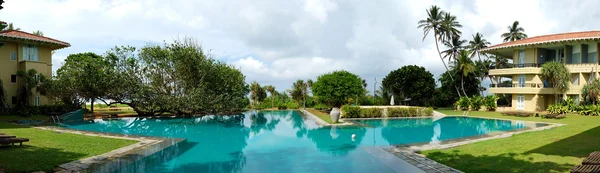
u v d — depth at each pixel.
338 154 12.78
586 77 32.88
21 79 30.41
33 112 28.03
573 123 21.08
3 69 30.30
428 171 9.18
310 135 18.83
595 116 26.53
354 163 11.09
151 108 30.94
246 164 11.24
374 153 12.37
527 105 35.03
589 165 7.20
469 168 9.00
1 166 8.89
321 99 42.75
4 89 28.08
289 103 53.25
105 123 25.36
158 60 30.36
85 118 28.44
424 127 23.19
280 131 21.09
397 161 10.76
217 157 12.38
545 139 13.50
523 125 22.56
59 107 29.86
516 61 37.66
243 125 25.42
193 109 29.50
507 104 48.00
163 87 30.70
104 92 30.36
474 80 51.31
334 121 24.59
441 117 30.78
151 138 15.51
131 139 14.96
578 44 33.34
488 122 26.25
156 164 10.78
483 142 13.58
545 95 35.03
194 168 10.58
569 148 11.08
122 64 30.72
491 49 39.25
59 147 12.09
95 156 11.05
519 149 11.25
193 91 29.08
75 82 29.05
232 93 32.34
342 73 42.72
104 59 31.25
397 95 50.56
